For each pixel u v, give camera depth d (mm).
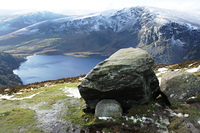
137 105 15664
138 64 15219
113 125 13898
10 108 18953
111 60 16297
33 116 16172
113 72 15070
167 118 13836
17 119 15547
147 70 15766
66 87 27609
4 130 13758
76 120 15125
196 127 11961
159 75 30500
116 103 15344
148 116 14414
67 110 17297
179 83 16625
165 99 16844
